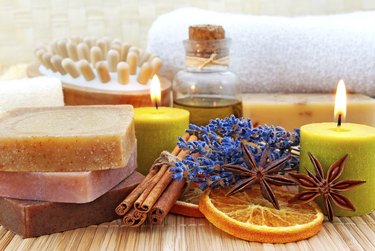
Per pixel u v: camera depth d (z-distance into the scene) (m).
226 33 0.56
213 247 0.32
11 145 0.33
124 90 0.49
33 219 0.33
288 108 0.51
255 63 0.56
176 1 0.74
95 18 0.74
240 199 0.36
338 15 0.60
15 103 0.42
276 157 0.37
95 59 0.52
